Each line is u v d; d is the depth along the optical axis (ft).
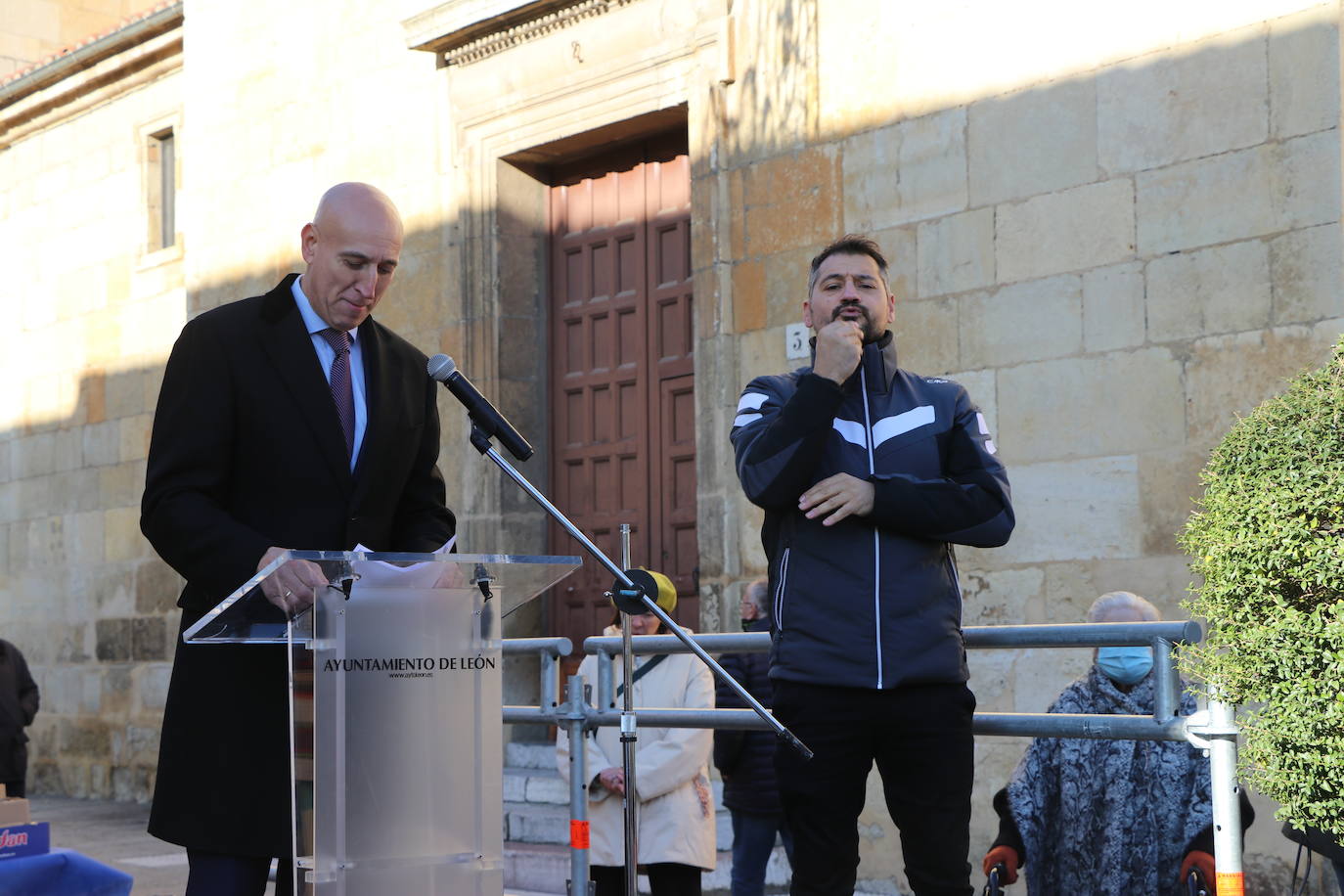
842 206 25.57
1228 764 10.50
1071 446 22.68
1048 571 22.80
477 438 10.56
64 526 42.78
